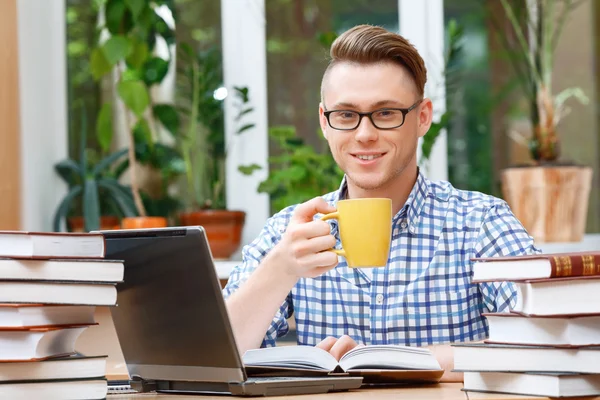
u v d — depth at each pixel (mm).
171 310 1462
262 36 3430
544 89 3344
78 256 1375
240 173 3418
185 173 3402
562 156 3527
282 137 3307
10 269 1321
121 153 3328
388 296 2111
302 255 1622
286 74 3465
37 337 1326
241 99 3420
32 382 1322
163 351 1513
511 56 3471
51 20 3365
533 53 3438
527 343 1357
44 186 3299
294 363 1513
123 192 3320
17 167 3146
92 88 3459
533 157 3322
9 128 3113
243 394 1402
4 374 1319
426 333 2096
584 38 3531
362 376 1522
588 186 3248
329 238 1603
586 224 3512
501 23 3479
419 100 1974
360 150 1924
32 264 1332
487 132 3465
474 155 3465
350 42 1928
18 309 1325
